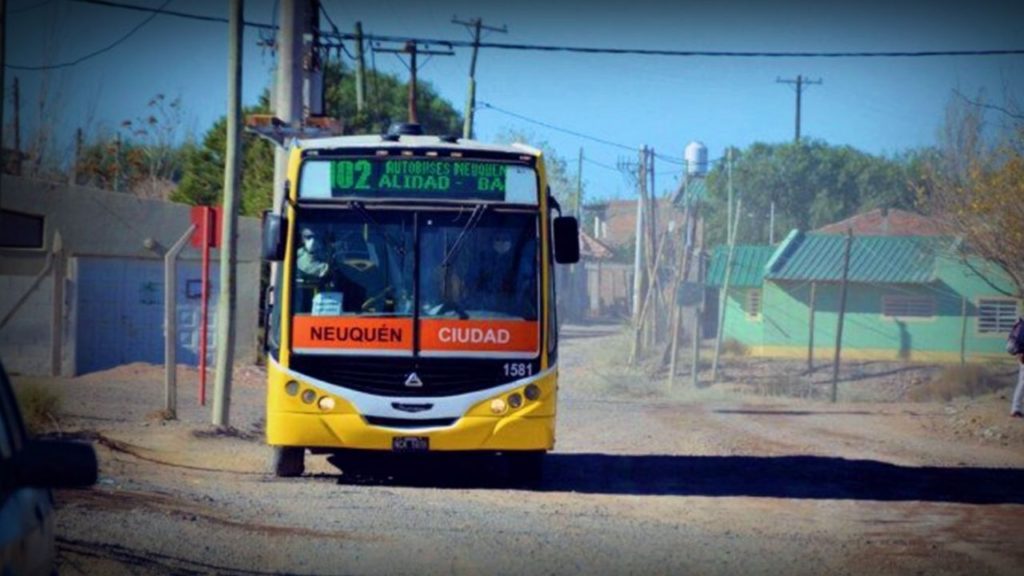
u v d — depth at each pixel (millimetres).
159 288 118500
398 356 50625
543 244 51969
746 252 199375
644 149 168250
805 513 51219
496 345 50969
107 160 181375
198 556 36812
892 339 183125
